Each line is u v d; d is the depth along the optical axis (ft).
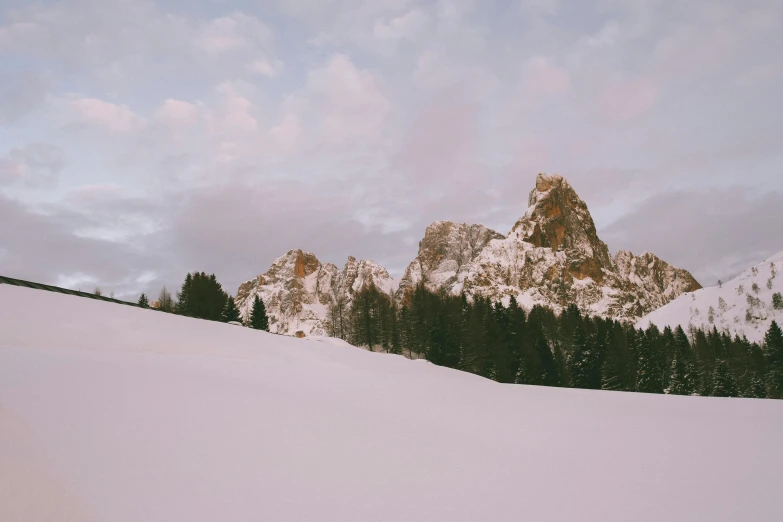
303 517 22.15
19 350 42.93
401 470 28.68
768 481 29.40
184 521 20.56
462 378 70.44
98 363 41.42
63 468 22.91
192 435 28.91
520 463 31.71
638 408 52.44
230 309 259.19
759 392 240.12
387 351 268.21
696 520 24.26
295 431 32.45
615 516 24.49
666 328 393.50
